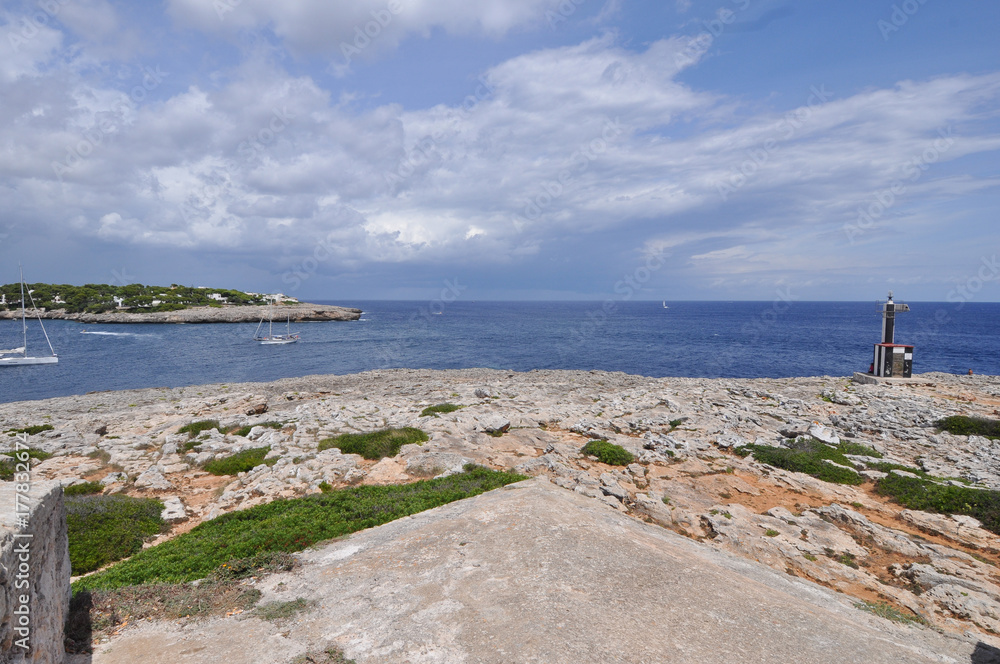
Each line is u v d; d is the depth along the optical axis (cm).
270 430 2642
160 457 2273
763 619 814
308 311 16688
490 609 809
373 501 1466
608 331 13400
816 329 13888
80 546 1305
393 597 867
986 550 1378
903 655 760
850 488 1806
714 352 8912
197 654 725
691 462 2033
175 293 18575
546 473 1941
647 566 960
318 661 701
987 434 2534
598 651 700
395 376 5988
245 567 1020
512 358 8444
